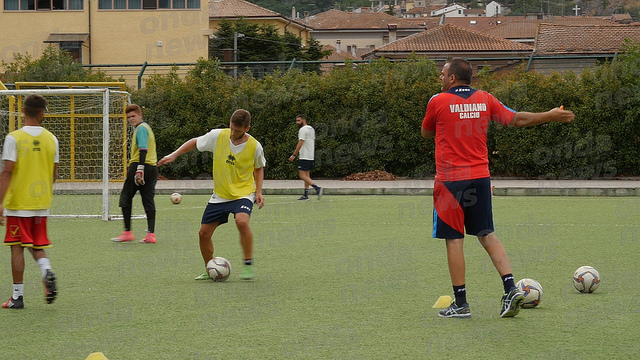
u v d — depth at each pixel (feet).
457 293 21.22
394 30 269.23
